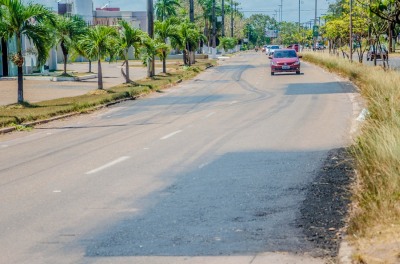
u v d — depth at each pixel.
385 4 10.34
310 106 21.61
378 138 10.27
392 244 5.80
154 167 11.29
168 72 49.53
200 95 29.11
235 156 12.15
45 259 6.26
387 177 8.03
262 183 9.57
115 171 11.02
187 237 6.86
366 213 6.89
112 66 64.56
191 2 62.47
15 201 8.91
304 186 9.21
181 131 16.45
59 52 74.56
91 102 24.47
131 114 21.94
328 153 12.02
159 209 8.20
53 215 8.03
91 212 8.13
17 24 24.33
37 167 11.78
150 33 42.81
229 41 122.31
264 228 7.11
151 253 6.34
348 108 20.38
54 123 20.12
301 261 5.89
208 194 8.98
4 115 20.41
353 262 5.59
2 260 6.26
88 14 89.12
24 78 41.62
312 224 7.16
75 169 11.36
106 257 6.26
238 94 28.62
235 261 5.98
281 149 12.77
